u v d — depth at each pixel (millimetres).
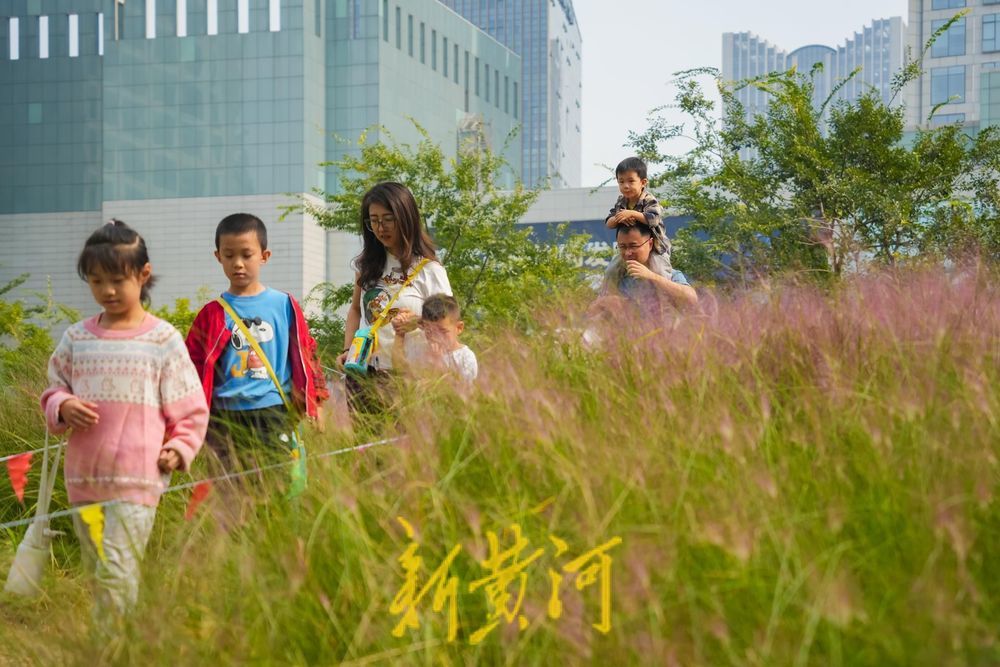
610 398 3920
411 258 5871
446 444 3742
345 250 70188
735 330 4414
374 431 4559
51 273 72750
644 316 4934
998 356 3781
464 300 14250
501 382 3975
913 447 3045
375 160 15547
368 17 73750
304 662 2916
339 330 15617
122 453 3951
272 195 69562
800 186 12547
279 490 3947
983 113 61781
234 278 5039
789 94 12859
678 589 2674
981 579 2578
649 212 7059
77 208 72688
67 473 4000
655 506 2982
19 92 73188
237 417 4902
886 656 2369
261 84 70188
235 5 70500
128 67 71375
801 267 5613
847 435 3309
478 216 15094
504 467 3480
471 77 92000
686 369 4020
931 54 87688
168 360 4105
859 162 12656
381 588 3057
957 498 2592
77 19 72688
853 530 2846
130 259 4043
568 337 4742
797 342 4176
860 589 2551
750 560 2645
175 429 4105
